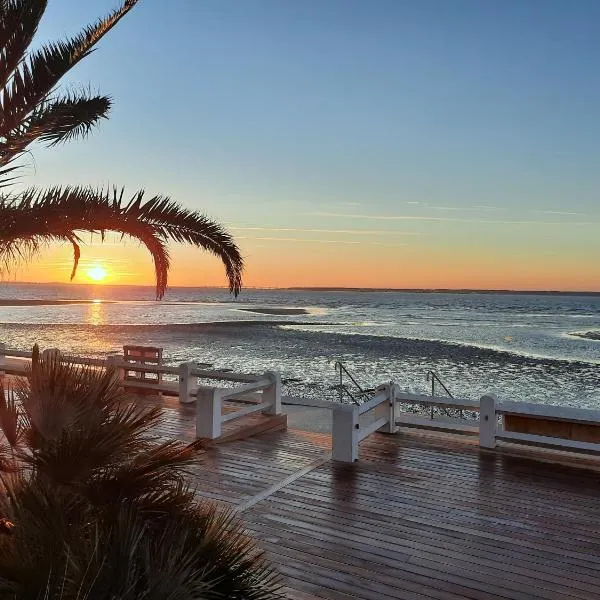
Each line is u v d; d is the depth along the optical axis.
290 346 33.75
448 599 3.80
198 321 60.62
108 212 3.75
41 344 32.78
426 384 21.05
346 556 4.38
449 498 5.58
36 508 2.54
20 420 2.96
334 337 40.50
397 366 25.58
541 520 5.08
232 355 28.98
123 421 2.87
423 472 6.33
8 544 2.38
